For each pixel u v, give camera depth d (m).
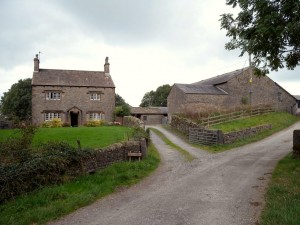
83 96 42.84
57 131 24.53
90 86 43.09
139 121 33.06
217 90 45.25
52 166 10.88
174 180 12.43
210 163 16.06
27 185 9.88
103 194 10.41
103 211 8.70
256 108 38.00
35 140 18.98
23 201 9.07
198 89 44.16
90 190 10.55
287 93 51.06
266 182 11.27
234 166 14.83
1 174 9.32
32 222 7.90
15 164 10.30
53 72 43.84
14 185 9.44
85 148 13.21
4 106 54.50
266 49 13.41
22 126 13.23
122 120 44.06
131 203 9.38
